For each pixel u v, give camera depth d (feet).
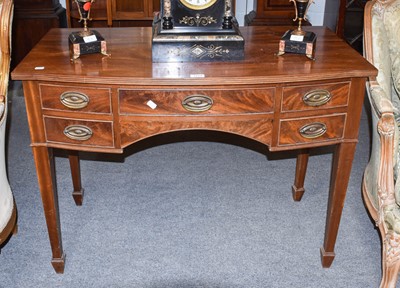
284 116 5.04
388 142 5.00
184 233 6.58
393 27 5.73
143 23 10.87
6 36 5.50
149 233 6.58
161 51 5.16
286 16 10.35
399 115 5.74
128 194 7.44
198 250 6.27
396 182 5.13
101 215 6.95
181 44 5.16
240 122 5.05
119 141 5.10
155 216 6.93
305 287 5.73
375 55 5.51
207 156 8.54
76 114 4.97
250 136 5.14
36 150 5.20
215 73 4.85
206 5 5.16
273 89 4.90
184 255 6.19
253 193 7.48
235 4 11.21
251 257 6.17
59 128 5.07
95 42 5.32
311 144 5.25
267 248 6.32
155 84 4.73
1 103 5.42
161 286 5.72
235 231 6.63
